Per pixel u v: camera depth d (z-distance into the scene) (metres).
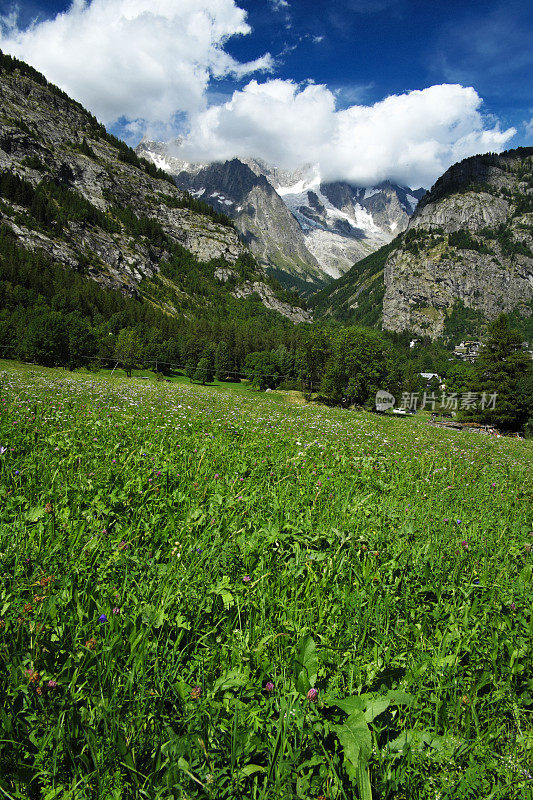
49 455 6.53
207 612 3.16
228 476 6.86
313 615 3.35
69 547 3.88
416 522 5.92
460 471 11.77
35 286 152.75
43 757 2.06
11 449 6.21
